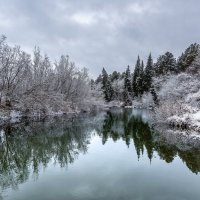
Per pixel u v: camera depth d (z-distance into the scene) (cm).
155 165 1348
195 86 3984
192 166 1323
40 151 1712
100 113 5084
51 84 4775
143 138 2162
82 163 1404
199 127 2159
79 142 2005
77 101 5419
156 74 8875
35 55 4378
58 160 1478
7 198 931
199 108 2678
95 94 7750
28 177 1175
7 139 2042
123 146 1842
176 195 962
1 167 1360
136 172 1237
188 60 7362
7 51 3481
